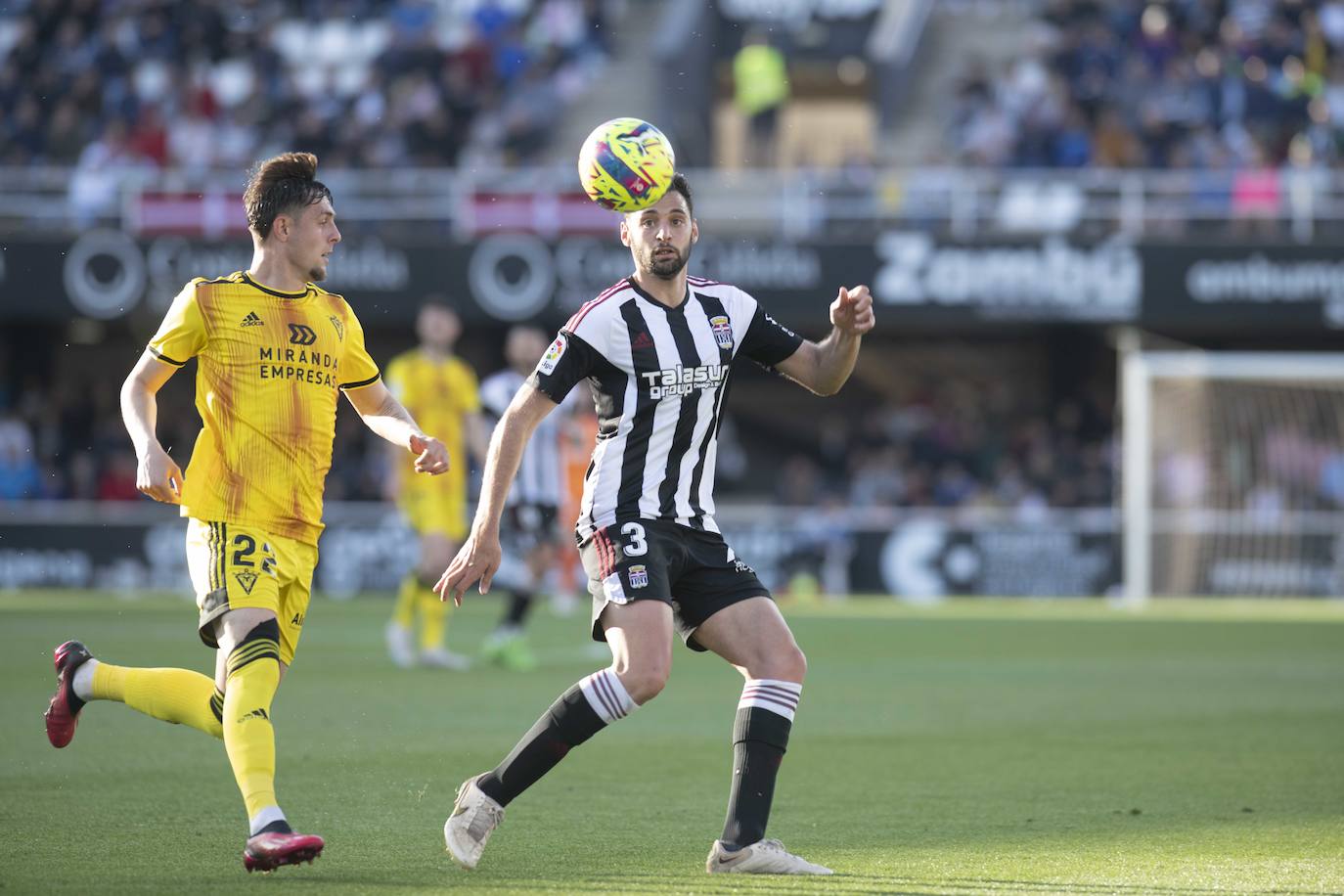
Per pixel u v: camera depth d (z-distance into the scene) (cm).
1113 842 1744
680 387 1596
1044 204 7669
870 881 1511
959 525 7488
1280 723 2936
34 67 8788
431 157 8456
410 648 3931
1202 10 8944
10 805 1928
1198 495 7488
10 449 7762
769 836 1784
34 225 7538
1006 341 9088
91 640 4441
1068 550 7488
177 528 7425
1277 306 7494
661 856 1648
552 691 3341
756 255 7581
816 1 10519
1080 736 2747
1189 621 5947
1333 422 7475
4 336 8594
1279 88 8369
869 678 3806
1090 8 9156
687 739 2677
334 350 1666
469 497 6762
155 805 1931
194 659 3803
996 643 4909
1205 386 7488
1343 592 7444
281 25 9425
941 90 9681
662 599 1561
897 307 7588
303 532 1633
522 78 8912
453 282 7550
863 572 7550
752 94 9094
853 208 7731
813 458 9656
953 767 2366
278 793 2052
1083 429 8681
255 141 8494
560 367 1577
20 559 7406
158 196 7494
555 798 2058
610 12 9900
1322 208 7562
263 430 1608
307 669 3806
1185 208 7644
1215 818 1912
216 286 1620
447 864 1593
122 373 8819
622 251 7531
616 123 1592
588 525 1608
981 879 1523
